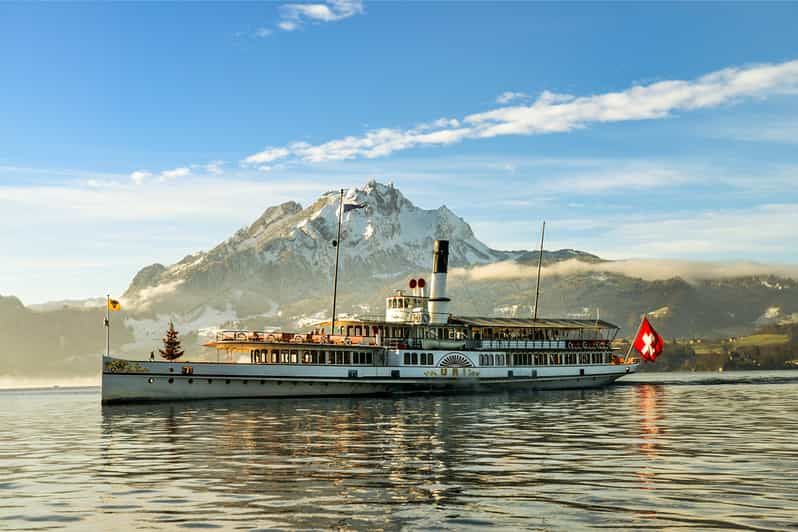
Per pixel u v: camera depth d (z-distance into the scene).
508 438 46.69
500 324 104.38
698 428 52.88
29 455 42.31
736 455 38.22
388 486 29.94
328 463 36.19
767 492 28.27
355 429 52.75
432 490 29.06
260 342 88.75
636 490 28.80
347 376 90.00
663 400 87.75
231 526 23.78
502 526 23.47
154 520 24.73
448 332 100.75
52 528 23.98
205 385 83.31
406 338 96.75
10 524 24.61
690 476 31.83
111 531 23.45
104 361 79.56
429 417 63.12
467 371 98.75
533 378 105.25
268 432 50.97
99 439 49.97
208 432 51.69
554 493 28.33
